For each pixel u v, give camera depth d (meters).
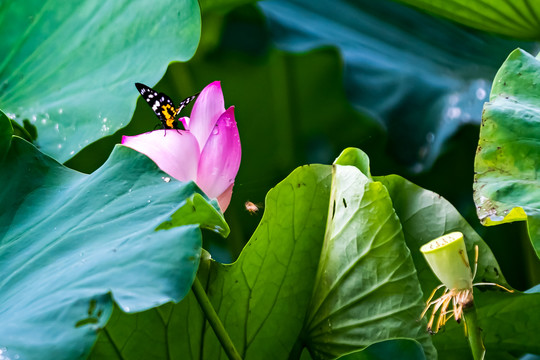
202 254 1.78
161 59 2.00
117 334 1.75
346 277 1.76
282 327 1.80
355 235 1.75
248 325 1.80
